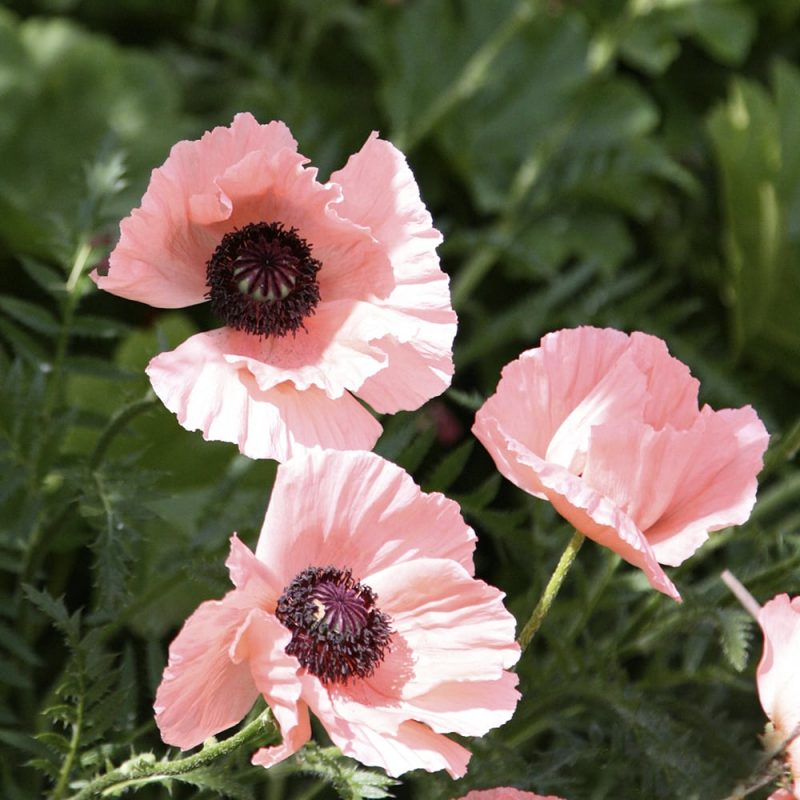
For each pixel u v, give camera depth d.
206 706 1.74
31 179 2.37
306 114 2.32
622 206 2.46
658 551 1.77
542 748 2.03
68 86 2.41
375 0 2.59
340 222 1.80
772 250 2.31
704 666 1.98
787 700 1.76
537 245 2.47
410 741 1.73
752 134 2.31
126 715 1.88
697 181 2.61
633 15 2.55
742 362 2.49
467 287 2.32
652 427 1.78
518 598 1.93
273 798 1.98
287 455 1.77
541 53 2.62
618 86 2.61
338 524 1.76
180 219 1.80
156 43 2.69
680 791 1.85
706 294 2.54
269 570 1.74
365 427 1.79
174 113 2.46
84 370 1.94
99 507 1.87
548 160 2.55
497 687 1.75
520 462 1.75
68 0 2.62
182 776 1.78
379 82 2.68
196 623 1.71
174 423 2.05
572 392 1.79
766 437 1.78
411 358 1.80
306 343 1.82
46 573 2.11
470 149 2.57
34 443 1.93
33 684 1.97
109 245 2.06
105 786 1.79
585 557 2.03
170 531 2.05
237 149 1.80
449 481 1.91
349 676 1.75
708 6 2.55
